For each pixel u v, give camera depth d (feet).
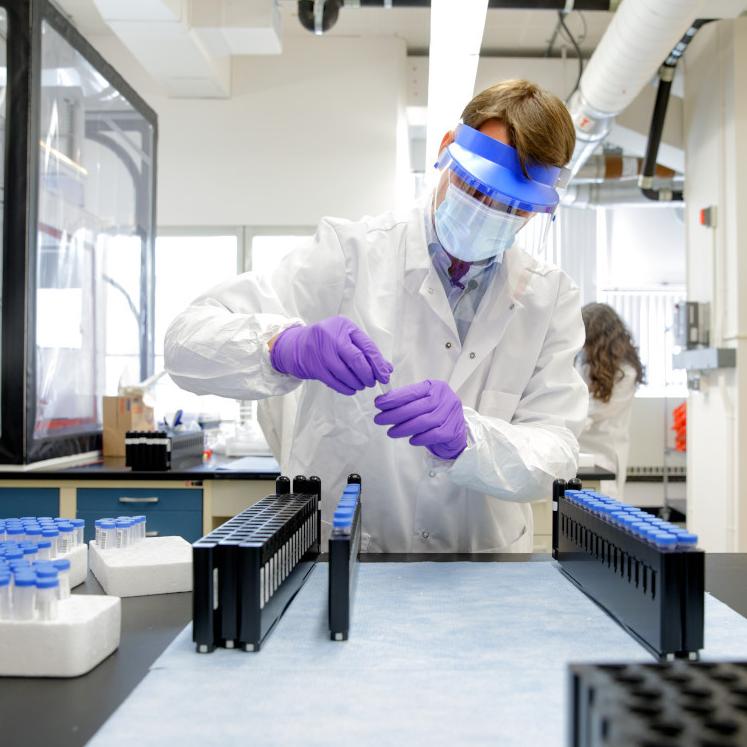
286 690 2.29
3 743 1.97
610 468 11.16
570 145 3.69
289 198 14.12
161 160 14.11
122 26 10.65
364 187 14.15
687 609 2.55
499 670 2.47
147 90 14.05
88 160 8.73
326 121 14.15
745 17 10.97
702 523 12.13
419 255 4.46
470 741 1.97
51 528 3.45
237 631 2.63
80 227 8.55
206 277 14.25
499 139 3.70
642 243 19.06
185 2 10.67
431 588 3.46
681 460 17.47
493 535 4.73
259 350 3.89
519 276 4.53
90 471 7.42
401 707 2.18
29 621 2.45
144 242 10.61
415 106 15.07
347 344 3.64
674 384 18.97
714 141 11.70
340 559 2.76
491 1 10.29
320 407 4.59
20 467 7.17
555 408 4.55
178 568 3.41
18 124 6.97
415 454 4.53
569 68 14.62
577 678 1.68
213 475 7.47
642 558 2.72
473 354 4.51
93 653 2.51
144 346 10.66
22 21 6.97
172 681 2.36
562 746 1.95
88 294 8.88
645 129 13.57
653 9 8.19
